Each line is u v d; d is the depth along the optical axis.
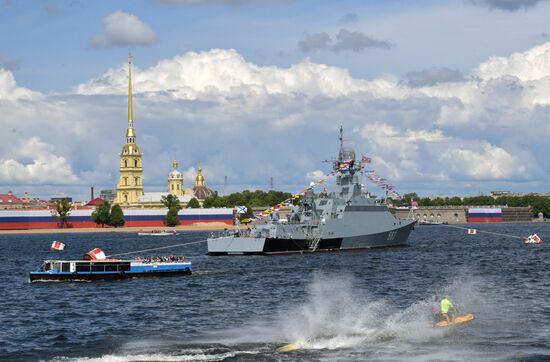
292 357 92.31
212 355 93.56
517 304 129.88
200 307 132.75
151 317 123.06
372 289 155.12
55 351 98.00
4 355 96.06
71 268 178.00
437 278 175.50
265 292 152.00
